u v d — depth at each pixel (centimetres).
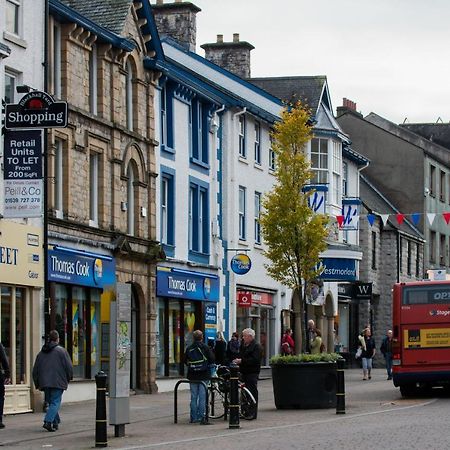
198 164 4622
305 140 4450
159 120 4219
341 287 6425
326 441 2028
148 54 4097
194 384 2645
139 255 3919
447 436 2070
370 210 6800
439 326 3403
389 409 2911
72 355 3459
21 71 3159
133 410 3136
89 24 3547
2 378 2561
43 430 2520
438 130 9850
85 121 3569
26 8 3194
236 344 4134
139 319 4000
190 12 5403
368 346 4988
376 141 7775
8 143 2944
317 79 5934
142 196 4009
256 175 5250
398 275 7081
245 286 5062
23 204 2934
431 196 7912
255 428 2428
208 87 4778
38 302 3200
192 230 4594
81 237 3512
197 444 2072
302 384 3017
